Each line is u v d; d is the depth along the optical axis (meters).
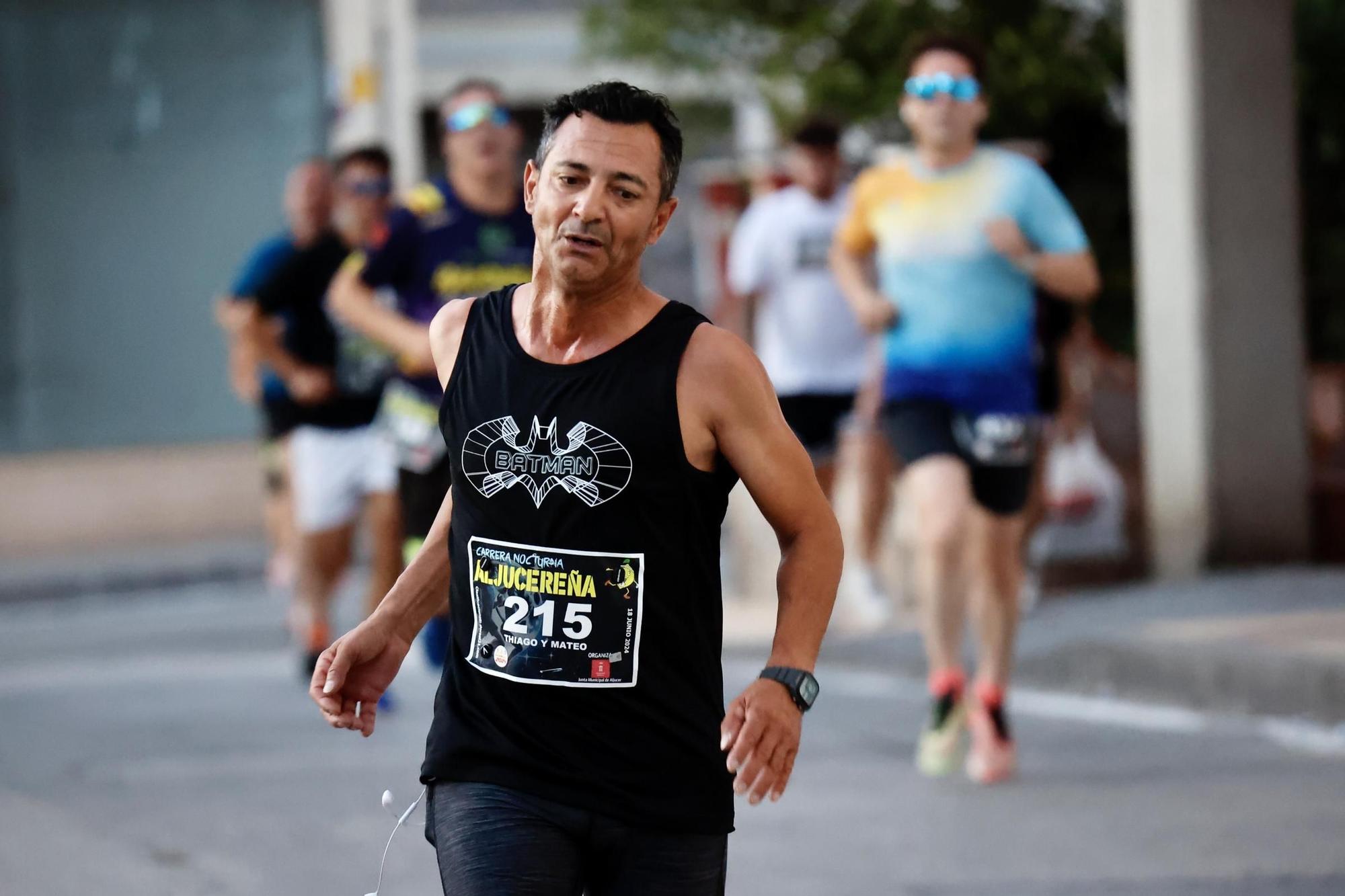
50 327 54.12
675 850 11.33
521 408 11.30
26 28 53.78
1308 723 26.94
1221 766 24.52
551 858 11.23
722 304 58.53
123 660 36.75
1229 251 36.00
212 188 55.16
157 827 22.33
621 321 11.29
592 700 11.27
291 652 36.69
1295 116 35.97
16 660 37.44
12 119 53.69
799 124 37.41
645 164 11.07
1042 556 36.50
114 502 53.97
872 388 35.78
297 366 31.17
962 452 24.00
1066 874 19.70
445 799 11.55
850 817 22.39
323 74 55.28
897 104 56.28
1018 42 54.56
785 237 36.56
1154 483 36.72
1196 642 29.34
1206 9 35.69
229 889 19.69
